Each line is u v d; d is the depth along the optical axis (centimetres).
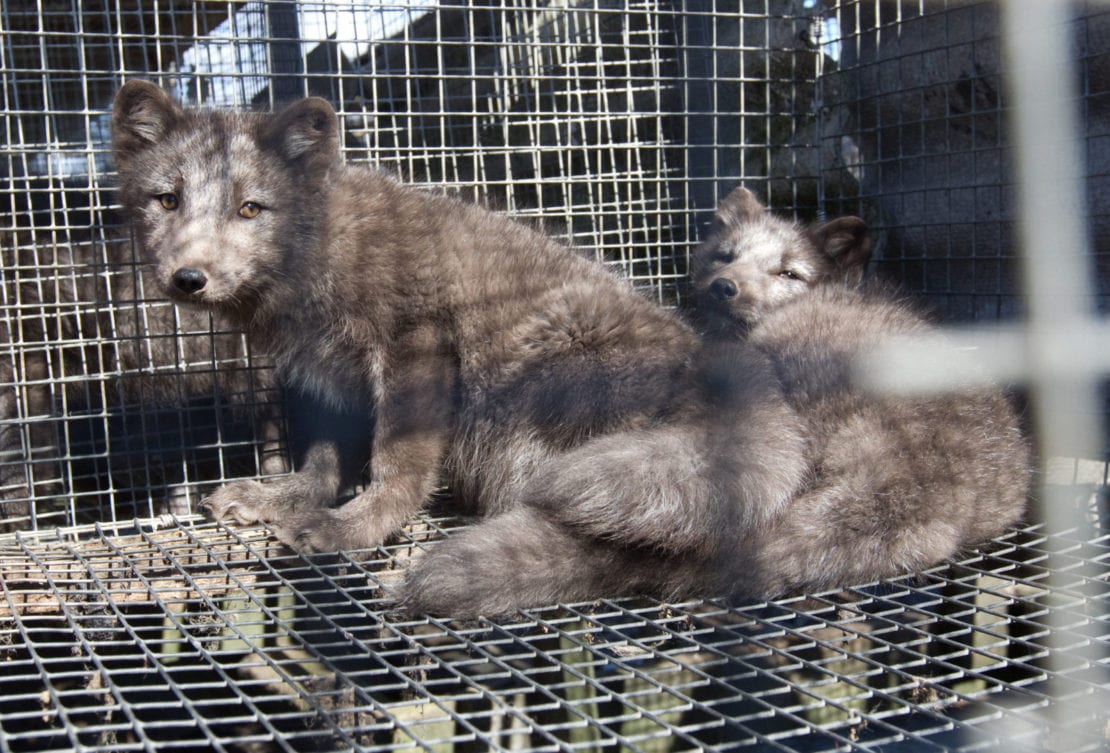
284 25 99
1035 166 81
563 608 64
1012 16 83
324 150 83
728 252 108
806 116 113
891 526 68
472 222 89
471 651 61
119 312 98
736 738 63
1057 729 49
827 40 111
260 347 87
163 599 69
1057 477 88
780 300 100
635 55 118
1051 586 67
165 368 97
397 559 75
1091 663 55
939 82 98
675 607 64
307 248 82
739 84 111
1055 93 81
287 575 73
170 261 77
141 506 99
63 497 88
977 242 98
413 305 83
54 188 95
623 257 109
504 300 83
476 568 64
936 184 102
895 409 74
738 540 65
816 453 71
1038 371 79
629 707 53
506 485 82
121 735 66
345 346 84
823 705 58
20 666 69
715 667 64
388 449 81
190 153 80
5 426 97
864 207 112
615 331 81
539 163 106
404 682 56
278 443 99
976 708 64
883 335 81
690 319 106
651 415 77
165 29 120
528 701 64
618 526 64
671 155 116
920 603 67
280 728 67
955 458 72
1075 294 80
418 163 117
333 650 70
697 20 113
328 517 78
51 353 98
